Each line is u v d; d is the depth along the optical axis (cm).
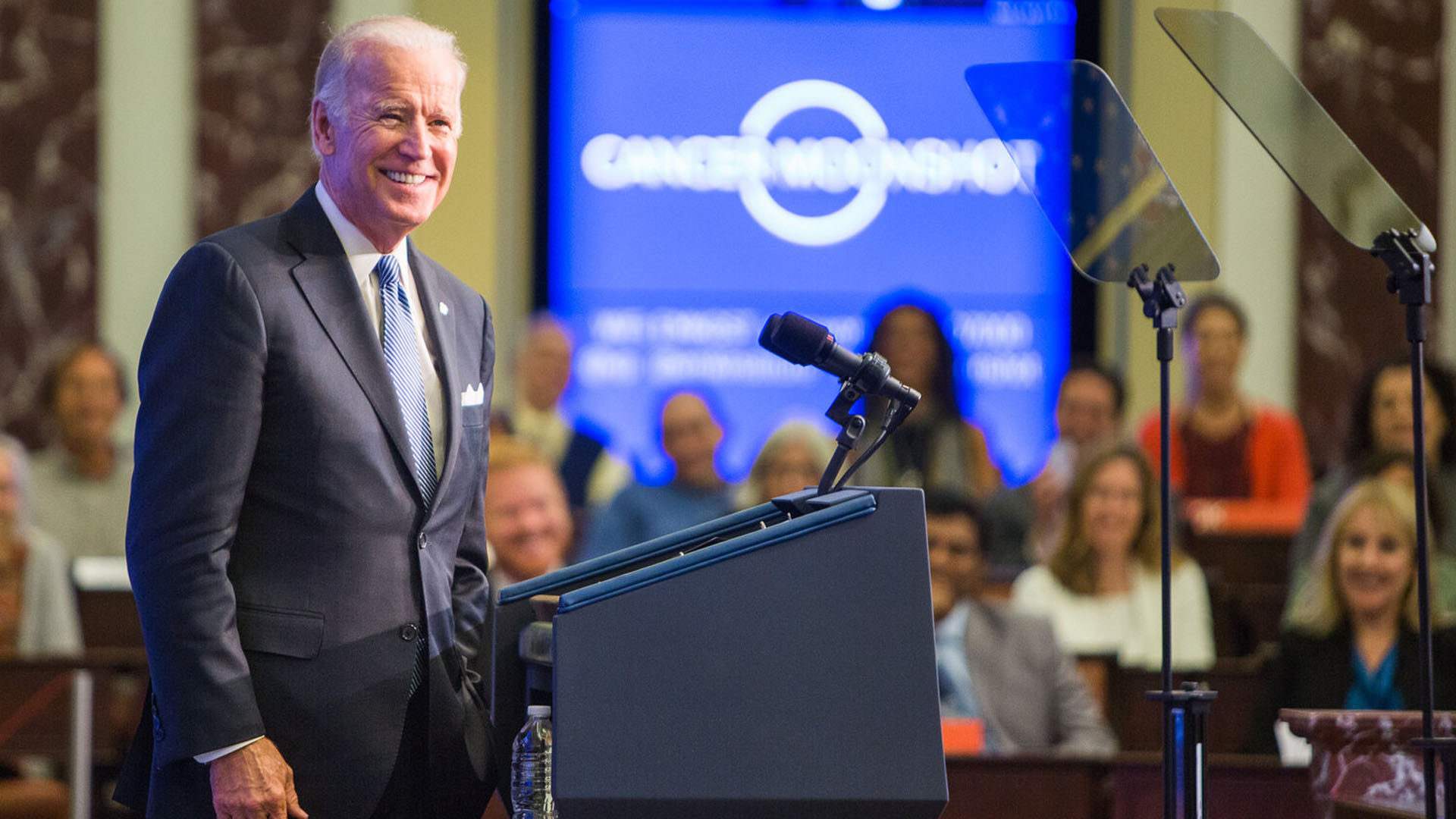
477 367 641
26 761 1136
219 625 552
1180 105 1900
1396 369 1214
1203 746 570
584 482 1641
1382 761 643
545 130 1936
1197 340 1571
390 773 577
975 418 1930
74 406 1488
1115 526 1223
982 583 1169
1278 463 1546
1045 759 898
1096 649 1214
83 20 1881
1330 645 1012
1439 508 1107
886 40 1942
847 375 540
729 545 480
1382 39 1880
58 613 1259
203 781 562
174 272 584
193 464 557
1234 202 1892
